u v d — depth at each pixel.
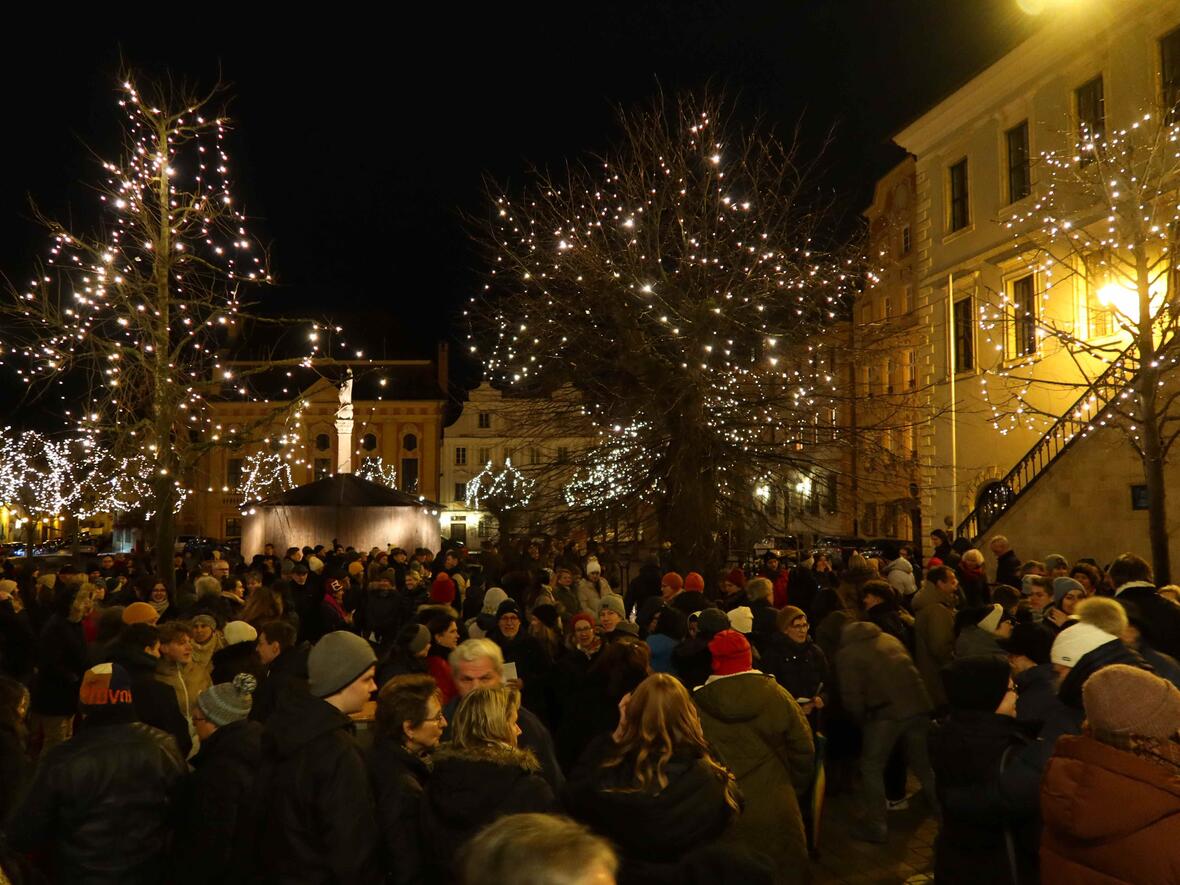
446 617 7.46
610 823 3.65
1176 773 3.09
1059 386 23.78
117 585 15.38
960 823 4.40
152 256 17.11
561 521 21.09
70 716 8.97
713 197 20.66
